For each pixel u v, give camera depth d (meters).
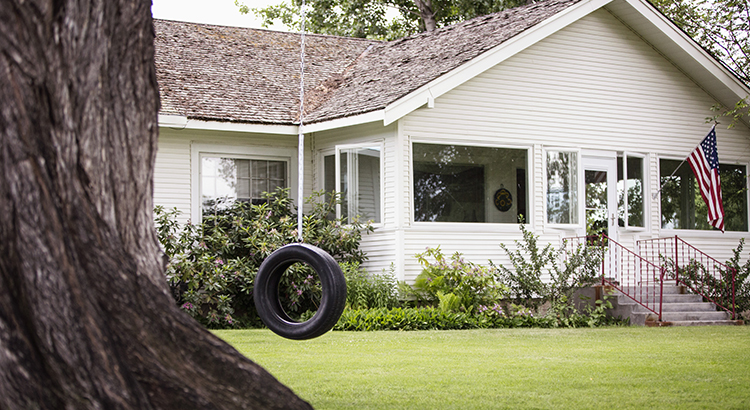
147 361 2.84
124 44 3.08
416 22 27.53
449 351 8.10
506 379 5.99
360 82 15.13
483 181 13.70
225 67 15.79
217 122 13.16
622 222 15.11
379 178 13.29
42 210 2.72
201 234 12.70
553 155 14.36
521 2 24.55
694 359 7.37
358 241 13.28
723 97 16.06
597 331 11.00
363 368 6.67
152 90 3.23
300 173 6.13
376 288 12.38
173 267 12.13
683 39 15.09
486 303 12.68
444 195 13.34
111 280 2.87
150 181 3.21
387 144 13.20
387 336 9.94
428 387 5.61
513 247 13.84
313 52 17.75
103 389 2.69
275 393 3.05
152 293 2.99
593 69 14.89
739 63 19.41
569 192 14.45
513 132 14.00
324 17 26.91
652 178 15.45
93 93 2.95
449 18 26.55
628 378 6.05
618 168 15.23
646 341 9.37
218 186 13.95
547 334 10.38
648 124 15.45
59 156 2.82
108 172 2.99
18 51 2.73
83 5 2.93
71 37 2.89
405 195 12.98
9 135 2.69
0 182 2.67
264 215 13.28
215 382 2.96
